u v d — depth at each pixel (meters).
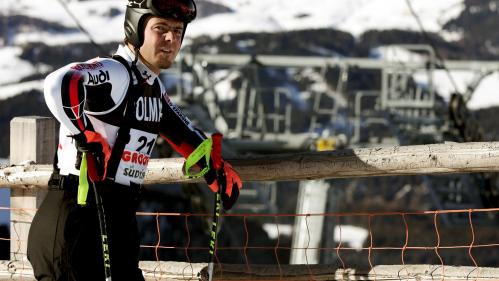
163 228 19.16
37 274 4.48
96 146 4.27
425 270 5.16
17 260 5.83
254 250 20.88
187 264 5.55
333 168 4.99
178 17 4.48
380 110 23.86
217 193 4.82
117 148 4.45
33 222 4.52
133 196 4.57
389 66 23.61
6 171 5.62
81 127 4.25
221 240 19.62
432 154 4.85
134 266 4.62
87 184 4.30
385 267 5.23
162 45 4.50
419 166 4.88
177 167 5.23
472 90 23.42
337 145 23.44
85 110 4.37
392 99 23.94
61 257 4.41
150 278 5.59
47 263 4.43
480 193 21.19
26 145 5.73
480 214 21.66
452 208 22.02
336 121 24.38
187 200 19.39
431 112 23.97
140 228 19.08
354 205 26.86
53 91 4.16
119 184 4.50
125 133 4.46
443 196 22.28
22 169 5.58
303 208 17.50
